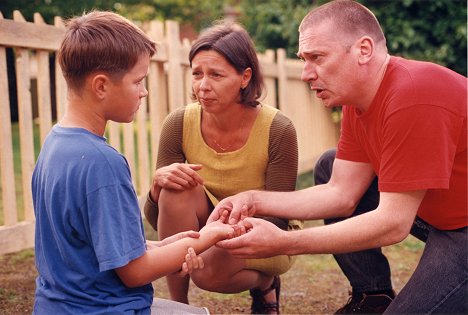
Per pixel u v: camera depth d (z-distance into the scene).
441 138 2.32
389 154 2.38
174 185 2.73
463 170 2.41
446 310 2.37
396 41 8.74
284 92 7.59
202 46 2.66
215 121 2.84
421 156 2.32
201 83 2.67
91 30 2.11
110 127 4.53
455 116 2.36
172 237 2.35
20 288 3.63
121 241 2.00
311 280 4.06
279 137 2.81
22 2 13.45
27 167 4.01
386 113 2.40
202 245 2.28
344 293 3.81
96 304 2.04
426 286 2.39
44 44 4.03
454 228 2.46
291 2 9.96
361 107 2.57
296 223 3.00
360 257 2.96
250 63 2.74
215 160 2.88
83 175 2.00
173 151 2.94
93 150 2.02
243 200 2.67
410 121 2.33
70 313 2.02
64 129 2.10
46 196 2.05
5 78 3.79
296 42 9.73
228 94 2.69
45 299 2.08
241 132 2.84
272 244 2.36
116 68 2.10
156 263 2.12
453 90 2.39
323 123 9.34
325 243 2.39
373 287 2.99
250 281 2.85
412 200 2.36
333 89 2.51
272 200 2.75
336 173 2.86
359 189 2.83
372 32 2.49
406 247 4.84
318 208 2.78
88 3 14.59
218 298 3.66
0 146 3.81
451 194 2.42
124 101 2.15
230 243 2.36
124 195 2.03
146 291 2.18
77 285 2.04
